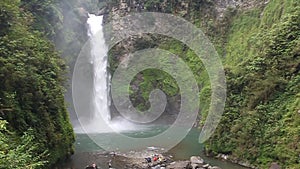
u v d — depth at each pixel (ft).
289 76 68.13
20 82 54.44
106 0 161.89
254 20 125.70
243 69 78.89
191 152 77.97
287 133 60.49
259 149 63.82
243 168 63.52
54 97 64.95
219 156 72.08
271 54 73.36
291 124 60.90
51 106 63.62
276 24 94.84
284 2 107.96
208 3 142.51
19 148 32.09
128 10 153.58
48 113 61.82
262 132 65.00
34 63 60.90
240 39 124.47
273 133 62.69
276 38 74.95
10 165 28.89
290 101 64.44
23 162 30.37
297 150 56.85
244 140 67.46
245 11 132.87
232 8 137.49
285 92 66.69
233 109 74.08
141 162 68.44
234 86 77.25
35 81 57.36
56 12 109.91
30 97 56.44
